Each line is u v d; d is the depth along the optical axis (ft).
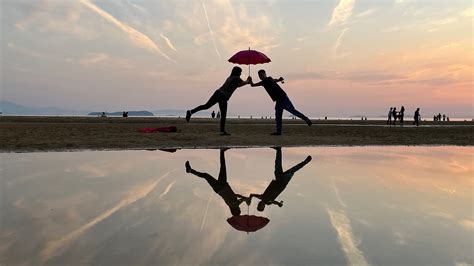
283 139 36.42
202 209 9.81
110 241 7.08
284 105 40.11
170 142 31.22
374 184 14.07
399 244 7.25
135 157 21.79
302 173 16.75
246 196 11.68
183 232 7.73
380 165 19.74
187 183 13.74
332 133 48.80
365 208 10.23
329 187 13.46
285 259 6.35
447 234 7.95
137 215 9.02
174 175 15.51
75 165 17.88
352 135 45.32
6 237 7.22
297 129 59.47
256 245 7.02
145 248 6.73
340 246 7.07
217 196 11.59
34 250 6.56
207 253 6.56
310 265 6.12
